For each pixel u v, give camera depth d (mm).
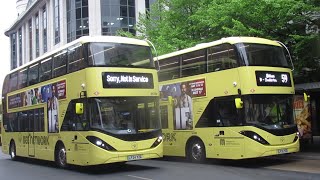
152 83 14438
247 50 13984
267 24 18109
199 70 15719
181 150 16641
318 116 23094
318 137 25406
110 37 14133
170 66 17484
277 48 14750
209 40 20641
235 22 17531
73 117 14453
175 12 24344
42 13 65188
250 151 13531
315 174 11969
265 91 13953
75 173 14242
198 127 15672
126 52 14125
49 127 16594
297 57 18453
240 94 13758
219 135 14641
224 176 12000
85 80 13562
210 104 15094
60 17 55562
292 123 14570
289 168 13570
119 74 13734
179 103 16781
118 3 52125
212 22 19266
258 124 13656
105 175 13312
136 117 13781
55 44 58031
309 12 16938
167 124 17500
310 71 19219
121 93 13641
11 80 22016
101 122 13195
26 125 19375
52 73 16531
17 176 14250
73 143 14383
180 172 13367
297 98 19391
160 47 23172
